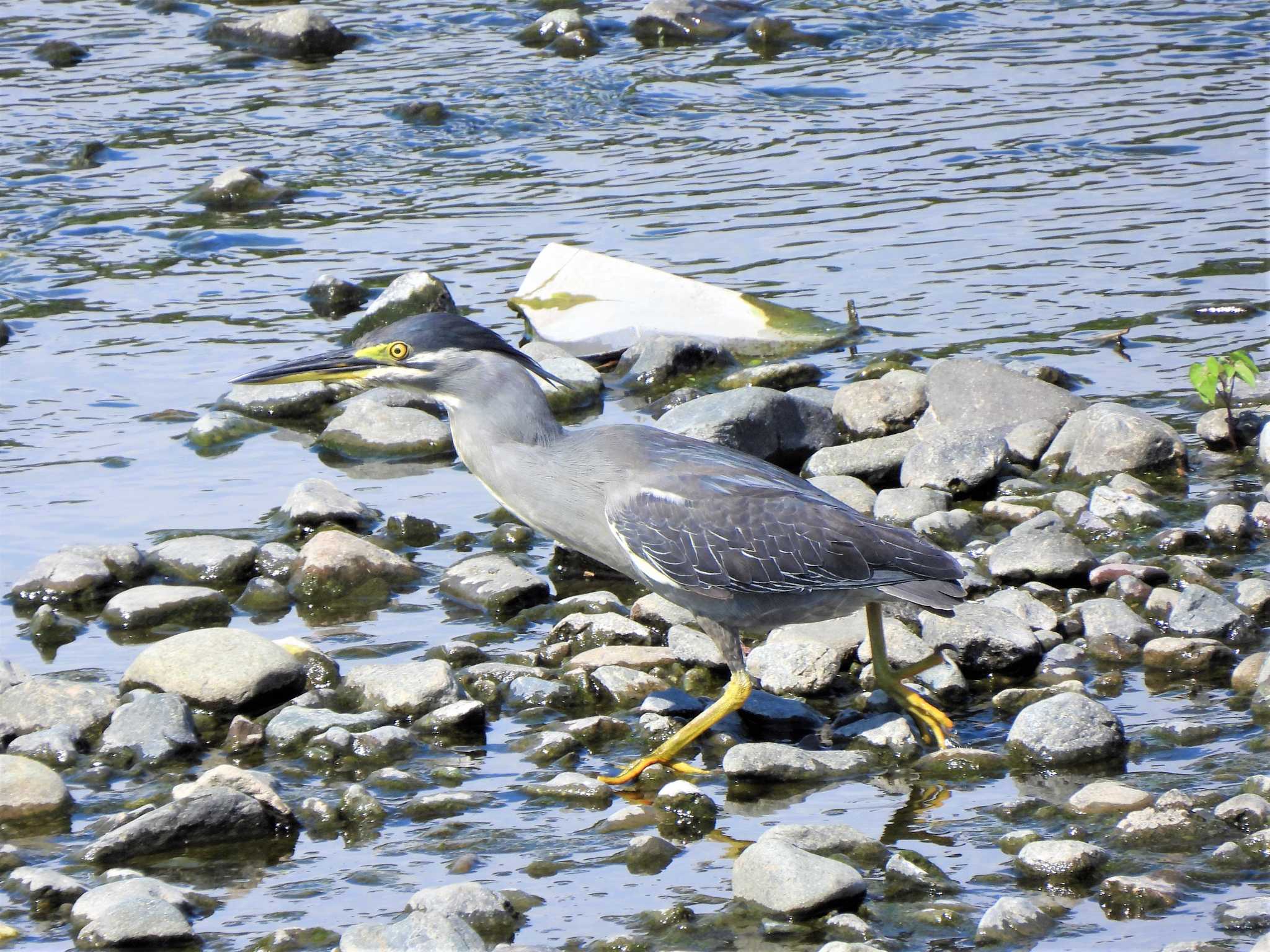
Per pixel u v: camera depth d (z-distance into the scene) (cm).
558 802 949
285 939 792
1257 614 1120
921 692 1073
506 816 932
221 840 908
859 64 2764
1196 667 1063
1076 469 1374
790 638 1103
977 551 1241
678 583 1038
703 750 1015
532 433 1088
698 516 1031
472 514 1387
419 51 2939
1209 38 2817
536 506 1083
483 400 1090
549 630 1182
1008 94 2561
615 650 1121
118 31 3083
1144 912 791
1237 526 1234
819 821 910
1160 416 1476
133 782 981
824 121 2480
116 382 1670
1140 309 1741
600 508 1067
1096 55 2755
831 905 802
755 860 822
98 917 802
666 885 845
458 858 879
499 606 1214
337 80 2767
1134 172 2178
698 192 2189
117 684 1103
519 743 1019
